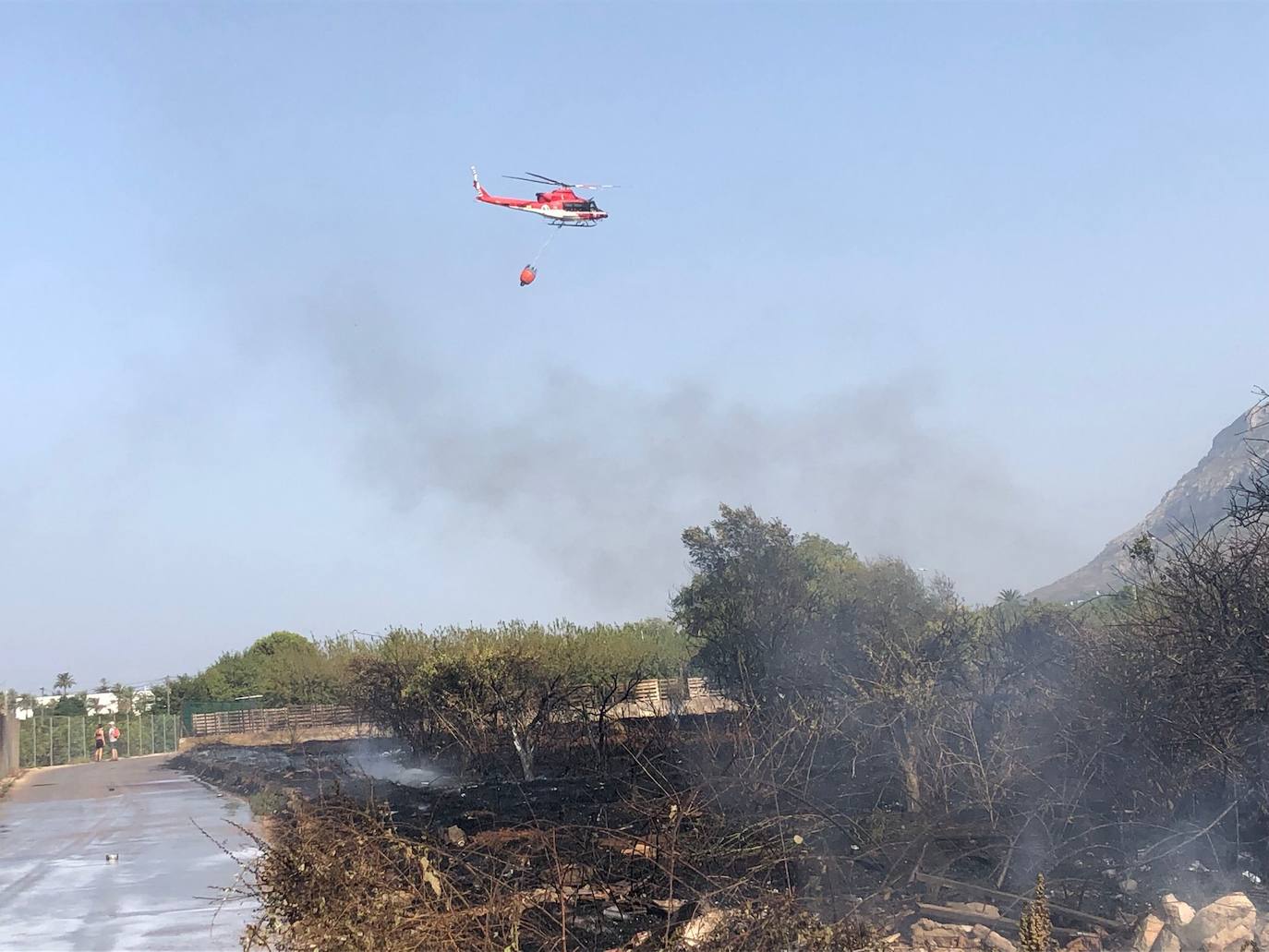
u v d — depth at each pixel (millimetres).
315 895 7379
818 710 13094
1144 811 10500
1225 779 10086
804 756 12531
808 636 19812
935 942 8336
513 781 20828
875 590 19953
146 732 57875
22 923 11562
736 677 20016
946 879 9172
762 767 11781
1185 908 8094
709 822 9883
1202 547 10625
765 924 7609
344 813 9320
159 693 79125
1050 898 8883
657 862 9242
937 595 19781
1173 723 10109
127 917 11602
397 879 7746
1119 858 9711
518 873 9461
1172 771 10258
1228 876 9203
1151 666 10656
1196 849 9789
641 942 8016
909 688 12062
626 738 21406
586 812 13859
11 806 25719
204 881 13492
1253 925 7715
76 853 16641
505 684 24141
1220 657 9852
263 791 21141
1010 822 10438
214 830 18188
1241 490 10594
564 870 9047
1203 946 7691
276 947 7680
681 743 16484
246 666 78875
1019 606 16141
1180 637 10375
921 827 10031
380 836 8234
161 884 13484
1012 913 8766
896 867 9406
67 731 53219
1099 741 10836
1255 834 9969
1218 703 9898
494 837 12180
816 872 9367
